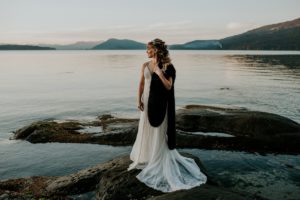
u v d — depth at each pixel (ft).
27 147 42.47
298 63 252.21
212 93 98.17
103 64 291.58
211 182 23.13
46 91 107.04
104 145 42.50
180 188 20.95
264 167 33.27
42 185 27.91
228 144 40.09
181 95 94.32
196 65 258.57
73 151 40.34
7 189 27.94
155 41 21.93
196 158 25.71
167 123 22.65
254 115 44.65
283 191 27.37
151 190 21.57
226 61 319.47
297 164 34.32
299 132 41.29
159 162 22.74
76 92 103.60
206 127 45.42
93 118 62.54
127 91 104.94
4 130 53.83
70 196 25.57
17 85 126.21
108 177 23.99
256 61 297.12
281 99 84.23
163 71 21.98
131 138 43.06
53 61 371.76
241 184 28.84
